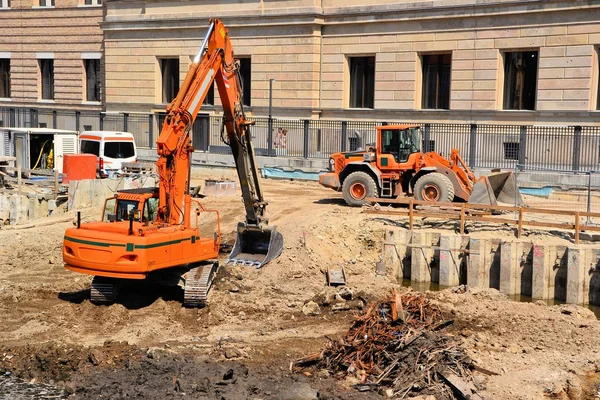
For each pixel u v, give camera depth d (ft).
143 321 54.44
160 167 55.21
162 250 53.11
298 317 56.80
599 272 67.67
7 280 65.36
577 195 88.07
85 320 54.54
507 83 114.52
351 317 56.49
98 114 143.95
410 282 74.38
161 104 145.69
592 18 104.27
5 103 175.63
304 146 119.65
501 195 82.17
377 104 125.49
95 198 92.27
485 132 105.81
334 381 45.14
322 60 130.00
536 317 55.77
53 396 43.57
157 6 144.46
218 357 48.19
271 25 131.95
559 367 47.55
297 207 87.25
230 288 61.05
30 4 167.73
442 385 43.83
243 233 68.28
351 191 85.15
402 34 121.49
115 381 44.55
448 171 81.56
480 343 50.55
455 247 72.74
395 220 78.13
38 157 104.94
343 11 126.11
